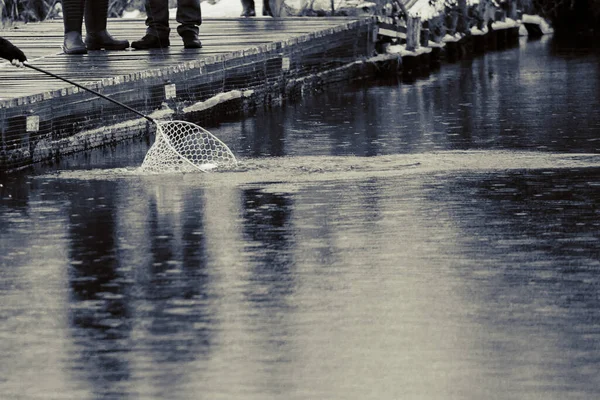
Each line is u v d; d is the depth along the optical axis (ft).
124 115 82.64
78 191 61.31
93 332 38.60
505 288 42.19
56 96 74.69
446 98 102.27
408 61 132.87
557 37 177.78
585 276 43.50
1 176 67.26
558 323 38.50
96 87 79.15
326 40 119.65
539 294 41.45
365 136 78.79
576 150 70.23
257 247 48.34
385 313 39.73
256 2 156.15
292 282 43.39
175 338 37.83
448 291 41.98
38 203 58.39
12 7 149.59
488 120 85.46
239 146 75.05
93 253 48.26
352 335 37.76
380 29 133.08
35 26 127.85
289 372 34.91
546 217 52.60
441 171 63.98
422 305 40.50
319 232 50.60
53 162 72.02
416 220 52.47
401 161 67.46
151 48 103.65
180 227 52.06
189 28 103.65
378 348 36.63
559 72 123.03
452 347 36.58
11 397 33.68
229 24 131.13
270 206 55.77
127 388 34.04
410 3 142.00
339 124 86.33
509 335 37.52
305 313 39.88
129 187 61.82
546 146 72.13
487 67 132.77
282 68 108.17
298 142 76.54
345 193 58.44
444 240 48.93
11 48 68.44
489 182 60.54
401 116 90.02
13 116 70.28
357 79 125.08
